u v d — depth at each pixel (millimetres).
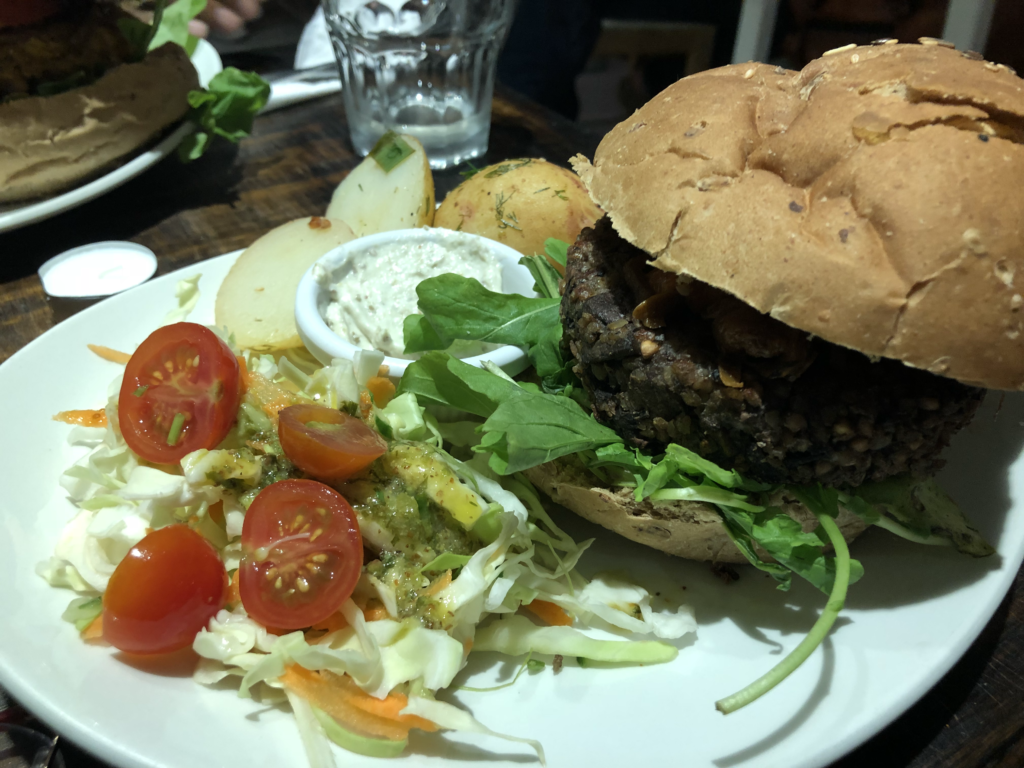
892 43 177
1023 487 193
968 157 148
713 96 171
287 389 200
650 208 164
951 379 159
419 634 160
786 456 161
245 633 159
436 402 196
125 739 142
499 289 240
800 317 147
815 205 153
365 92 371
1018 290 146
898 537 189
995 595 170
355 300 227
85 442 205
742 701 152
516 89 491
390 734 150
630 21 555
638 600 182
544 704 162
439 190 355
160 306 251
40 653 155
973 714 166
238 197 348
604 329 174
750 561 172
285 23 514
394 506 173
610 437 177
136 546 157
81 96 308
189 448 178
